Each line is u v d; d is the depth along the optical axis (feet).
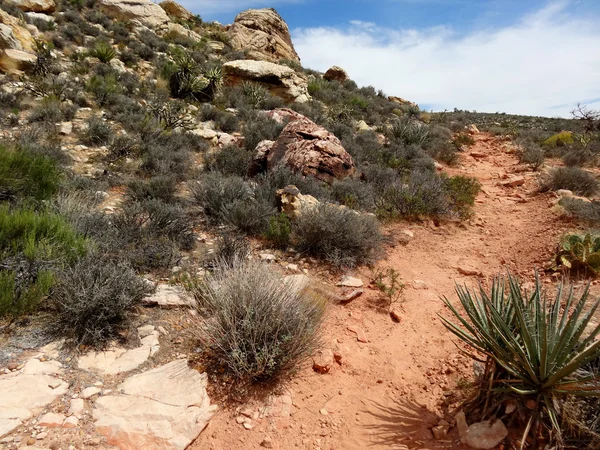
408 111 81.71
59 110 38.29
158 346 11.98
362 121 61.82
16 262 13.20
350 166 32.27
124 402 9.70
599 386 8.53
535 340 9.57
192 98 57.62
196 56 79.87
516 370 9.61
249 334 11.49
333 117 60.44
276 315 11.97
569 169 34.06
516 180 37.65
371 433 10.13
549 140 58.54
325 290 16.40
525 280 18.52
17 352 10.75
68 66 55.98
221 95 61.21
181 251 18.47
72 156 30.30
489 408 9.95
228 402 10.50
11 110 37.58
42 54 52.47
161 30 92.43
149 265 16.40
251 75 67.72
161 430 9.18
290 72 71.82
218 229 21.56
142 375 10.71
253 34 108.78
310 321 12.67
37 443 8.25
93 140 34.32
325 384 11.77
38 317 12.20
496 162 49.44
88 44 69.56
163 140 35.99
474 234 25.45
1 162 19.25
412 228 25.30
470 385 10.92
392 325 15.11
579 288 16.43
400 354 13.44
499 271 20.03
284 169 28.32
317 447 9.62
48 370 10.26
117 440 8.71
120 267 14.08
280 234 20.25
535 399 9.50
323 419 10.48
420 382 12.12
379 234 21.45
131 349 11.70
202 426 9.61
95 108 43.78
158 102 44.96
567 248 19.17
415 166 39.58
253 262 14.94
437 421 10.41
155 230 18.98
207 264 17.35
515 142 58.29
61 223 15.78
